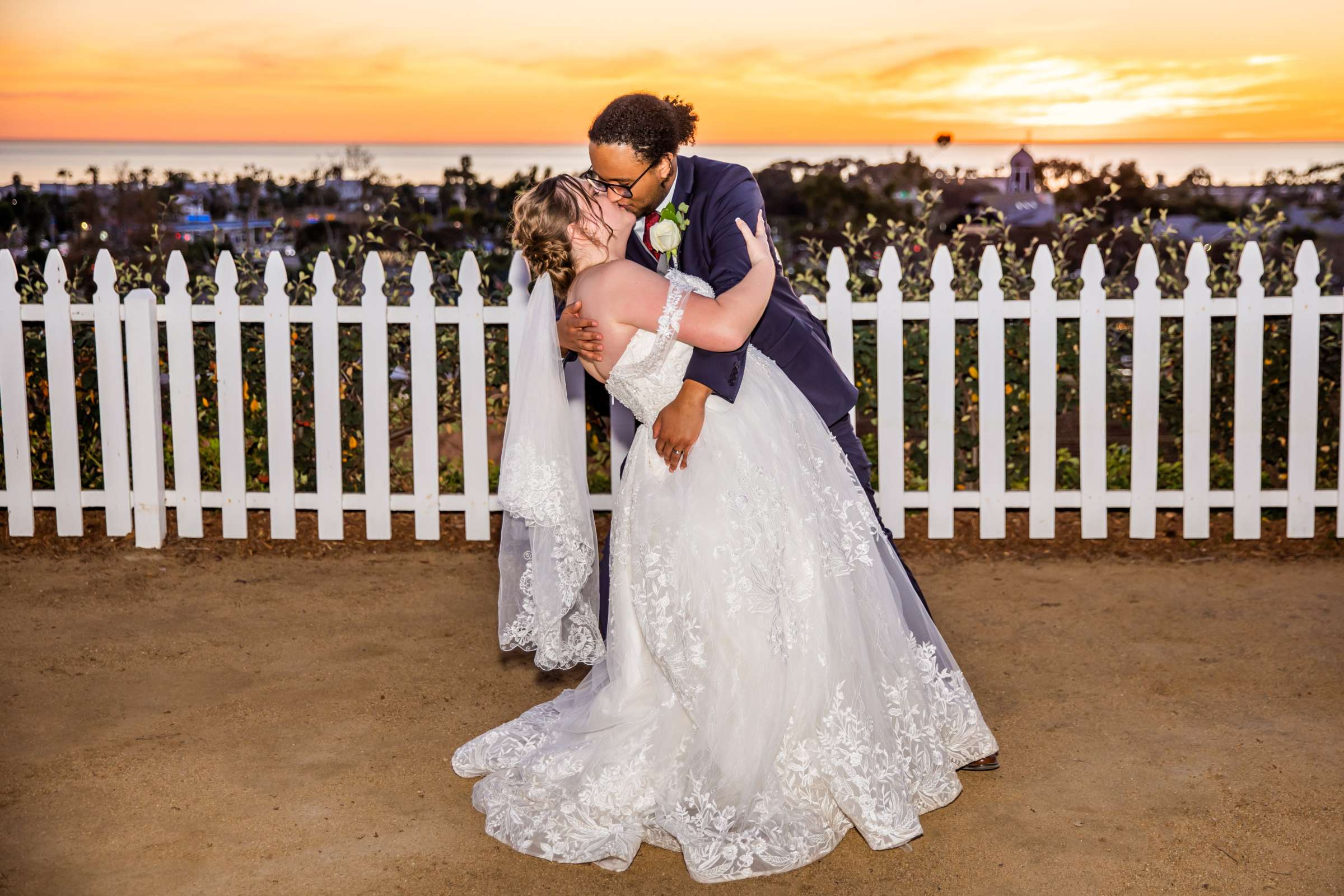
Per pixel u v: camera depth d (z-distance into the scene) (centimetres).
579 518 289
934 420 509
